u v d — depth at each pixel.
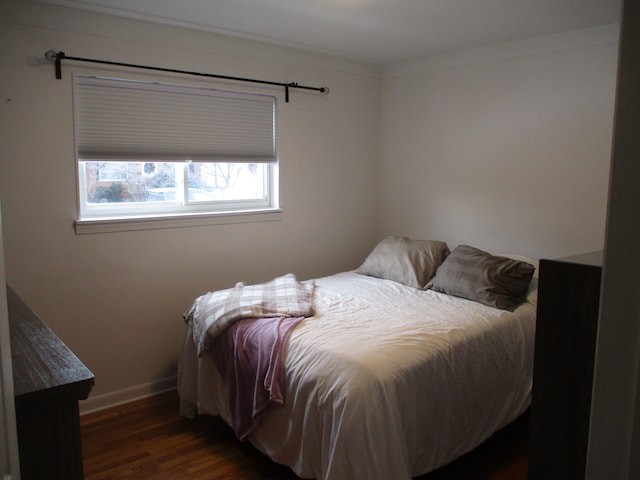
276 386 2.14
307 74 3.70
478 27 3.01
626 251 0.56
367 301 2.83
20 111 2.57
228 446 2.56
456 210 3.78
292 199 3.74
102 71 2.79
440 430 2.12
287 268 3.78
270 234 3.64
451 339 2.25
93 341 2.91
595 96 2.98
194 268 3.27
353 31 3.12
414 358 2.05
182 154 3.17
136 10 2.72
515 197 3.42
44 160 2.66
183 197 3.30
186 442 2.60
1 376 0.62
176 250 3.18
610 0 2.52
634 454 0.56
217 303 2.67
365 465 1.80
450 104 3.73
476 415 2.30
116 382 3.02
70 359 1.16
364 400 1.84
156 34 2.94
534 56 3.24
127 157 2.95
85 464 2.39
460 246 3.22
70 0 2.59
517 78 3.33
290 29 3.08
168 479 2.28
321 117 3.84
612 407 0.59
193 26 3.00
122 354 3.03
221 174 3.48
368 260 3.58
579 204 3.12
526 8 2.65
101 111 2.84
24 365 1.12
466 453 2.28
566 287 1.04
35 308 2.71
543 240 3.31
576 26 2.96
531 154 3.31
